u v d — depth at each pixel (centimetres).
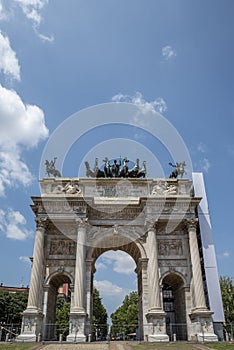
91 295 5219
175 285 5416
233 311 7350
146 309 4762
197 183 5831
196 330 4472
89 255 5034
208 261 5178
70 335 4262
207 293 5016
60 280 5328
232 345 3425
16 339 4216
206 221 5494
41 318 4572
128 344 3738
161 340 4241
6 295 9244
